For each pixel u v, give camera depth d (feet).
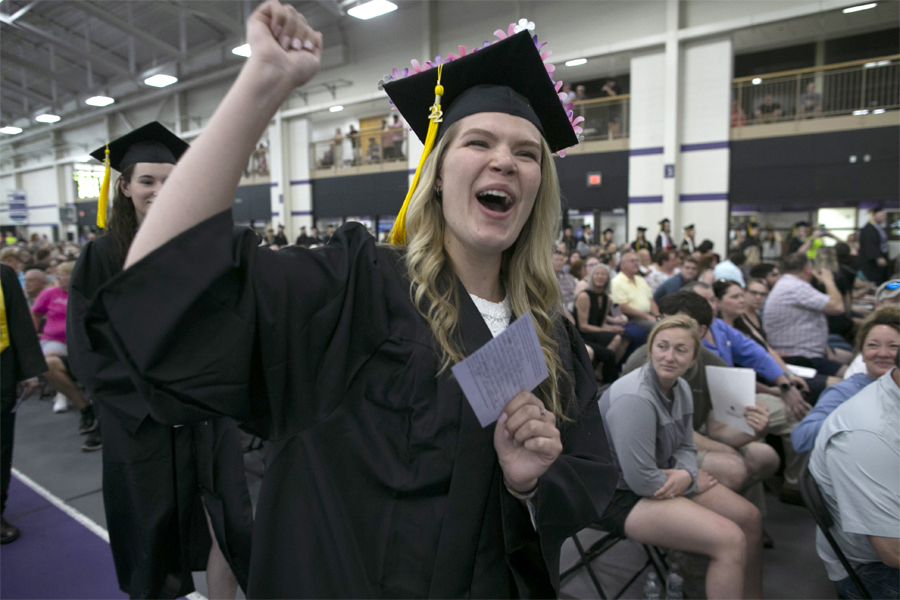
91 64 60.23
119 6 48.55
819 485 5.89
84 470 11.30
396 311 2.44
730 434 8.30
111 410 4.93
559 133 3.40
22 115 81.00
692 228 34.81
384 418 2.37
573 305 18.04
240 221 65.31
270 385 2.13
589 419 3.10
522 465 2.43
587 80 48.08
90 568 7.90
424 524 2.36
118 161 5.97
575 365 3.21
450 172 2.56
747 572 6.81
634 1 38.45
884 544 4.99
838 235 34.99
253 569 2.34
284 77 1.93
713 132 37.22
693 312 8.80
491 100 2.68
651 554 7.39
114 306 1.82
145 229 1.90
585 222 43.60
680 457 7.02
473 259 2.80
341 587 2.25
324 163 57.36
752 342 10.55
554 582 2.72
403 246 2.82
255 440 12.41
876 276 25.20
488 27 43.68
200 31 53.52
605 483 2.89
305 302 2.21
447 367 2.38
